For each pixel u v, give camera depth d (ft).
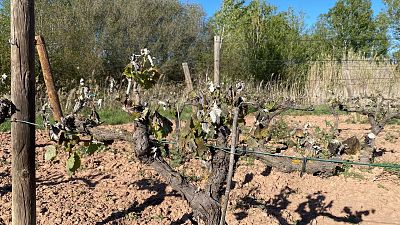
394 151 27.50
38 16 61.62
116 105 40.73
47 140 26.94
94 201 16.53
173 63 78.59
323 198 18.21
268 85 59.36
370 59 53.42
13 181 10.96
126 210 15.80
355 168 22.61
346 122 40.96
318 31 121.19
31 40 10.32
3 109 10.32
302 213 16.60
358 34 117.39
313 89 52.54
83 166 21.31
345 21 118.73
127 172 20.66
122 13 73.36
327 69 53.26
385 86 50.67
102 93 41.70
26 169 10.88
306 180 20.49
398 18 110.93
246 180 20.01
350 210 17.07
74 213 15.14
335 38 114.73
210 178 10.52
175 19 82.12
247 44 73.92
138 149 9.76
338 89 50.47
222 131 10.40
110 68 70.28
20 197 10.99
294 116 44.45
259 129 11.48
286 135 21.72
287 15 79.25
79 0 68.64
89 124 11.03
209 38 85.10
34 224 11.36
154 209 16.02
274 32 74.18
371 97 28.04
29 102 10.59
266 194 18.38
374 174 21.76
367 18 117.60
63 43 62.75
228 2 78.84
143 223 14.74
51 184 18.47
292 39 75.05
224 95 11.84
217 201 10.32
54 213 15.02
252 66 71.05
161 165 10.07
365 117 41.37
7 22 53.31
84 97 11.62
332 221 15.98
